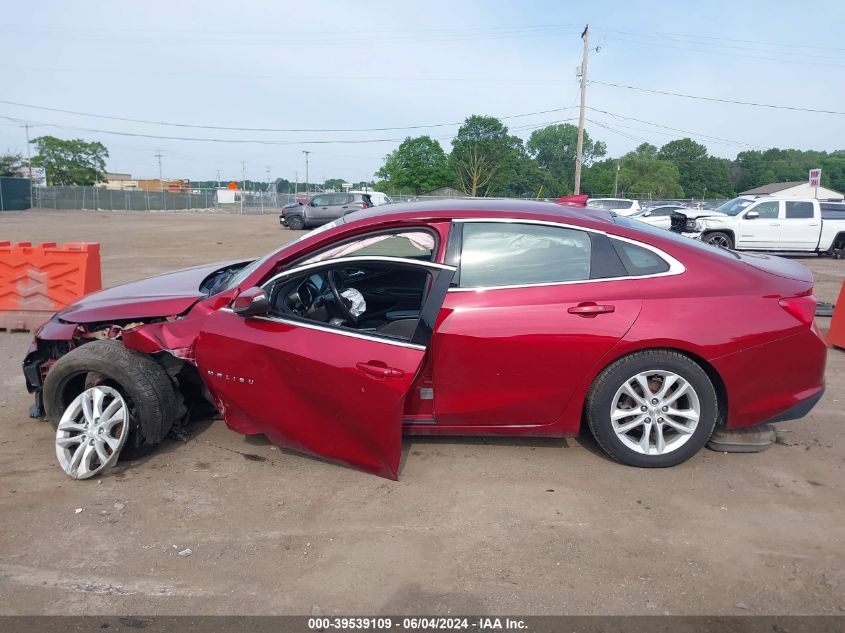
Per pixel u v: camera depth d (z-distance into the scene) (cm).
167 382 400
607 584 288
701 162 9600
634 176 8562
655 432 386
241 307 365
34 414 456
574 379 373
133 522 338
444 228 385
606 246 383
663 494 364
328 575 295
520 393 376
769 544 318
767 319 369
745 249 1739
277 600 278
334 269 375
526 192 7981
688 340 365
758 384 375
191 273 496
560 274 379
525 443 428
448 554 310
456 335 368
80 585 288
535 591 284
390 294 492
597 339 366
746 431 416
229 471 393
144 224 3216
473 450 418
